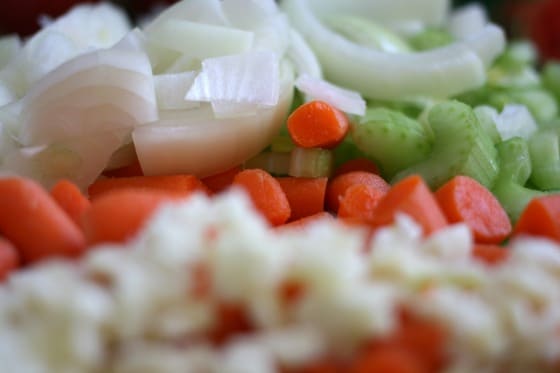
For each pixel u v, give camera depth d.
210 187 0.28
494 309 0.21
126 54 0.27
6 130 0.27
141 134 0.27
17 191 0.23
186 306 0.20
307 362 0.20
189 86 0.27
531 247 0.22
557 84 0.34
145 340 0.20
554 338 0.20
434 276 0.21
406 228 0.22
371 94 0.30
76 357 0.20
